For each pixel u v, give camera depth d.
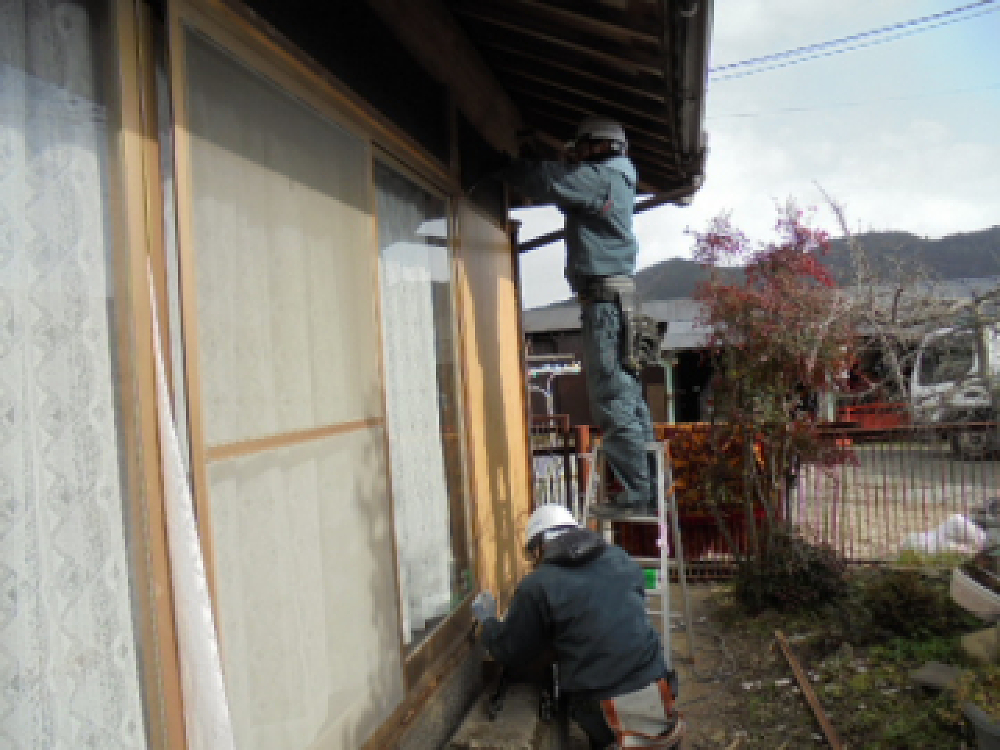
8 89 1.35
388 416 2.94
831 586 5.46
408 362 3.22
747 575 5.67
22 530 1.33
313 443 2.26
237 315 1.92
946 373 8.35
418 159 3.33
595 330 4.03
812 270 5.54
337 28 2.59
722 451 5.93
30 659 1.33
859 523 6.99
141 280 1.56
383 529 2.70
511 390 5.26
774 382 5.64
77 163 1.47
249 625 1.89
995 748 3.10
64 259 1.43
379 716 2.56
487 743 2.98
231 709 1.81
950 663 4.38
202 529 1.69
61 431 1.41
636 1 2.63
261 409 2.00
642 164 5.37
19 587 1.32
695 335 15.12
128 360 1.53
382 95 2.99
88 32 1.51
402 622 2.80
